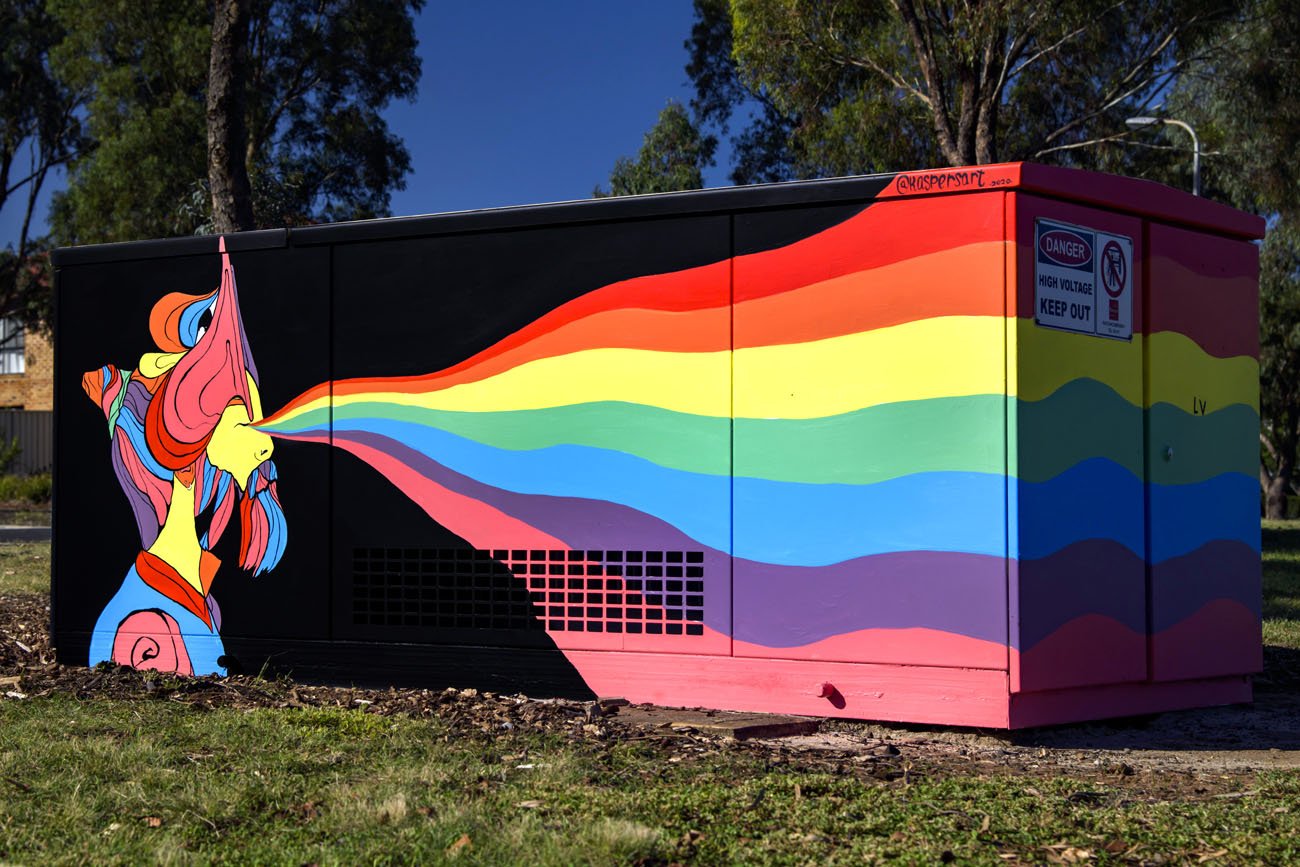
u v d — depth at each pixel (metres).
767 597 6.86
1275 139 23.67
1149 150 26.23
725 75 34.62
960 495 6.48
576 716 6.63
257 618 8.05
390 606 7.73
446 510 7.61
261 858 4.01
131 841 4.22
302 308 8.02
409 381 7.73
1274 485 47.66
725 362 7.01
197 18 35.94
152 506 8.39
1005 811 4.66
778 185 6.88
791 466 6.84
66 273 8.70
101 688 7.46
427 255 7.72
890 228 6.66
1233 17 21.09
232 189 13.52
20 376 53.34
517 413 7.47
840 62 22.77
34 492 39.84
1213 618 7.41
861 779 5.27
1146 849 4.20
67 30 39.62
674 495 7.09
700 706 6.98
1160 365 7.16
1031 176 6.39
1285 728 6.93
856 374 6.72
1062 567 6.55
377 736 5.94
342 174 38.25
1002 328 6.41
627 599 7.18
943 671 6.47
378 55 36.91
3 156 46.69
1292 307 41.84
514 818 4.43
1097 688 6.79
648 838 4.13
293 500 7.99
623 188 37.50
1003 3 18.64
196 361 8.31
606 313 7.28
